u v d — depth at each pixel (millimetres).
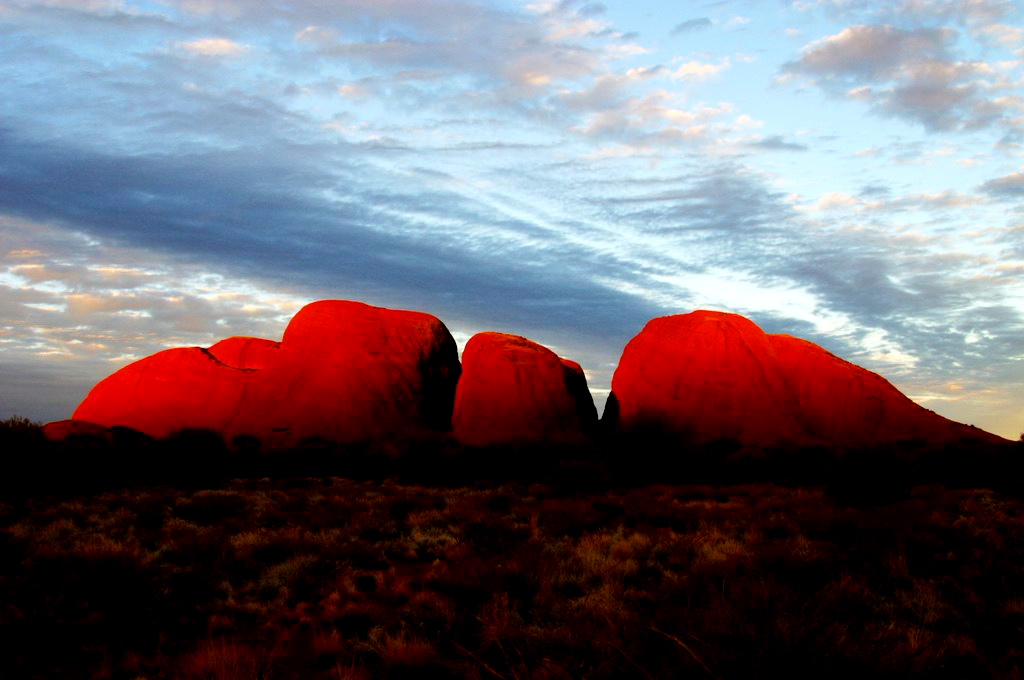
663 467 41531
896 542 13312
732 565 10805
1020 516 20453
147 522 18375
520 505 23297
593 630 7203
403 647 7801
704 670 5414
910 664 5926
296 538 14703
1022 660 7781
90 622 9344
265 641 9109
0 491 24375
